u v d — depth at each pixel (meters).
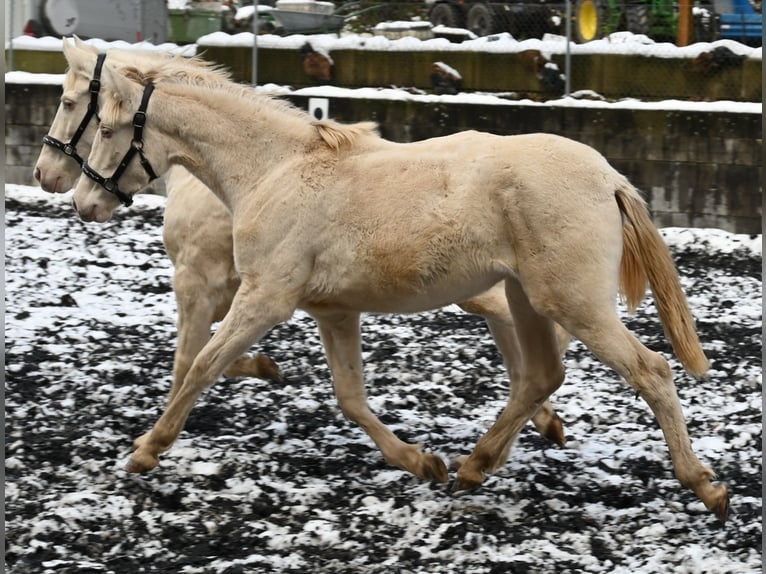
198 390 9.44
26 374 12.74
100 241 20.39
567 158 8.67
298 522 8.92
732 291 17.72
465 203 8.70
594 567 8.00
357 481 9.83
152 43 28.34
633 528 8.77
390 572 7.87
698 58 23.75
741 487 9.60
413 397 12.39
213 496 9.38
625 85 24.30
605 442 10.95
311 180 9.19
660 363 8.59
